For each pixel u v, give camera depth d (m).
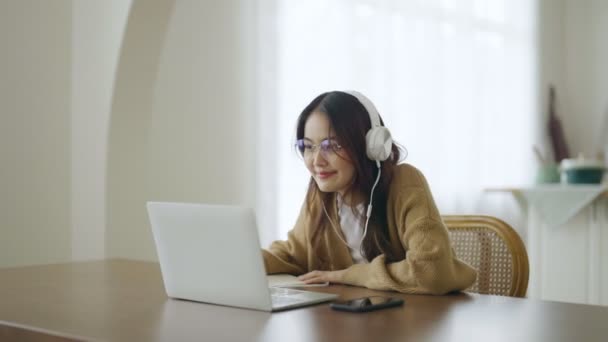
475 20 4.55
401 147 1.49
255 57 3.17
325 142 1.30
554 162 5.24
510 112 4.92
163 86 2.85
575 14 5.64
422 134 4.04
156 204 1.14
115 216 2.59
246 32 3.16
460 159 4.37
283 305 1.05
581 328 0.90
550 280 3.30
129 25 2.50
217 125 3.06
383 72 3.75
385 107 3.76
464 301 1.13
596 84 5.55
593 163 3.52
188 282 1.13
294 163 3.28
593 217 3.19
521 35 5.05
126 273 1.51
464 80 4.42
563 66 5.59
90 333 0.89
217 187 3.06
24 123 2.50
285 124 3.25
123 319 0.98
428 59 4.09
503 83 4.85
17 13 2.47
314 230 1.50
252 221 1.01
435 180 4.13
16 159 2.47
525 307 1.06
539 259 3.34
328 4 3.45
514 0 4.97
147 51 2.60
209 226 1.07
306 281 1.34
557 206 3.25
